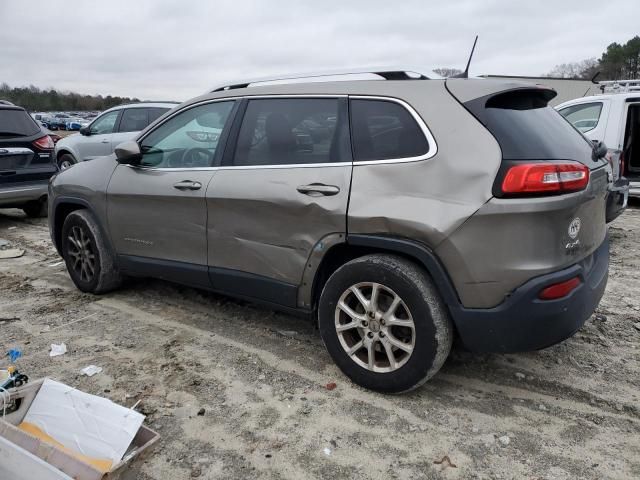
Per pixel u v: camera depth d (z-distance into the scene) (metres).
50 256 6.07
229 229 3.46
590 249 2.88
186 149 3.81
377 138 2.95
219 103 3.70
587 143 3.26
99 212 4.32
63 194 4.63
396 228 2.76
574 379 3.18
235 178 3.42
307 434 2.70
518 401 2.97
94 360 3.46
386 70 3.12
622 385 3.11
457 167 2.65
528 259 2.53
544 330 2.61
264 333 3.86
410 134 2.84
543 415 2.84
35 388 2.34
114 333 3.88
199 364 3.40
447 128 2.74
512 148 2.60
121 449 2.03
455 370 3.30
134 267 4.21
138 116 10.32
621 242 6.24
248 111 3.51
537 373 3.25
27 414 2.30
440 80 2.93
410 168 2.79
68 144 11.07
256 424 2.78
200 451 2.58
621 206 5.34
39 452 1.98
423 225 2.66
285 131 3.31
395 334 2.95
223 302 4.47
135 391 3.09
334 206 2.96
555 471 2.42
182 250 3.80
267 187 3.24
